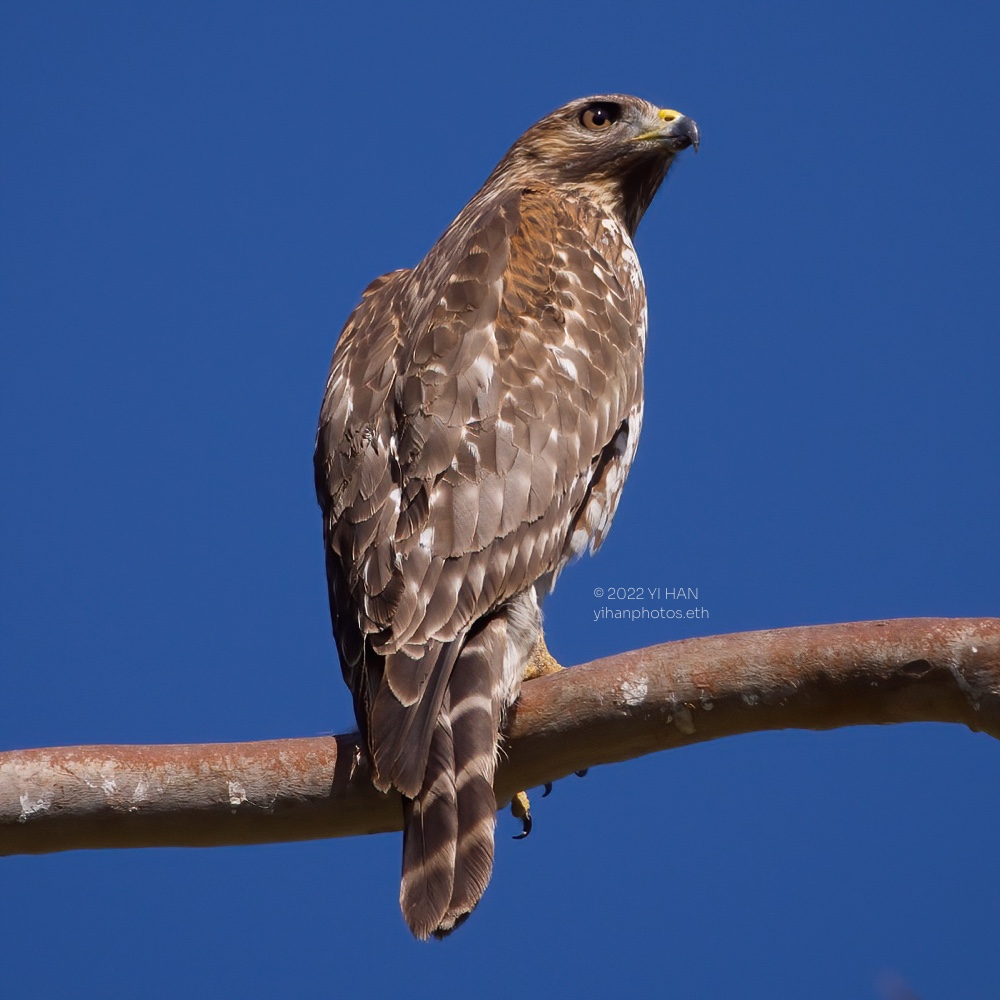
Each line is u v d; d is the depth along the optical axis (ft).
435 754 26.23
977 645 25.31
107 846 27.94
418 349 31.89
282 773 27.37
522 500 30.22
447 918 24.41
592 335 34.19
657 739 27.35
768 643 26.37
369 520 29.58
